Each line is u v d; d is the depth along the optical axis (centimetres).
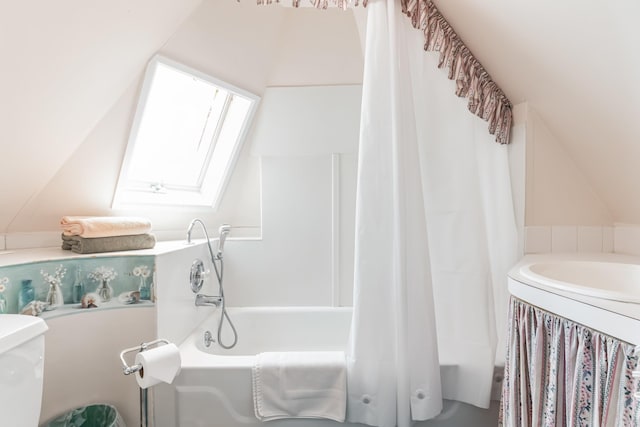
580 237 165
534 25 120
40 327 97
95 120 150
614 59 107
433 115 147
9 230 151
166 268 143
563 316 89
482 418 141
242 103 218
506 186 158
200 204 229
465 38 149
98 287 130
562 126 153
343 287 234
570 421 84
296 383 137
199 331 177
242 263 235
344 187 232
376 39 141
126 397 133
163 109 210
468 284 143
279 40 208
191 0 158
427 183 147
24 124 125
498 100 159
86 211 172
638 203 148
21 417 92
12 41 102
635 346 70
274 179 235
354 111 224
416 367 136
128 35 138
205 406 138
